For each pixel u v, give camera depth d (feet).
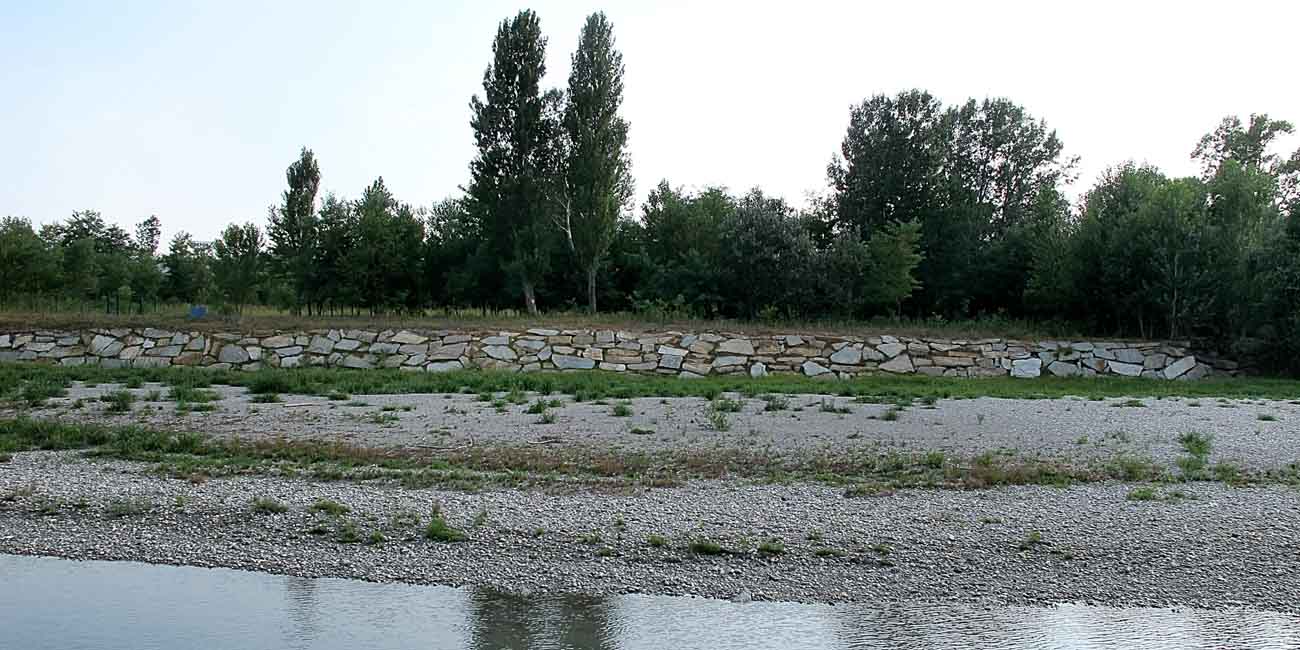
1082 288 97.50
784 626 23.32
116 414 51.55
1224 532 29.81
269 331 81.82
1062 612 24.22
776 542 28.91
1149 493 34.04
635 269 124.47
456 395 62.23
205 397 58.65
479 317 92.12
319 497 33.60
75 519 31.32
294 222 130.62
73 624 23.43
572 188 112.98
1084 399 63.16
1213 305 89.45
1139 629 23.13
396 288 117.39
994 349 85.87
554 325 85.25
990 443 44.34
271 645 22.17
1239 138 153.79
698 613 24.18
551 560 27.73
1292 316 83.97
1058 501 33.30
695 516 31.40
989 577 26.50
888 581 26.30
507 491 34.60
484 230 120.06
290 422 49.24
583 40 112.68
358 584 26.11
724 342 83.61
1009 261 115.24
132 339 80.94
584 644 22.22
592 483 35.78
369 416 51.44
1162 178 106.63
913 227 106.42
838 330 87.81
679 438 45.09
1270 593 25.36
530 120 114.73
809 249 102.22
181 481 35.78
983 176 147.84
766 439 44.96
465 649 21.94
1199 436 46.26
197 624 23.40
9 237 110.83
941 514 31.71
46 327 81.97
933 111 127.34
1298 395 68.18
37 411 52.42
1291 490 34.99
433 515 31.40
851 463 39.32
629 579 26.43
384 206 140.26
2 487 34.65
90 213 214.69
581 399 59.62
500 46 114.93
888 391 65.46
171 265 160.86
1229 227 92.89
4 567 27.37
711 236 117.50
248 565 27.50
